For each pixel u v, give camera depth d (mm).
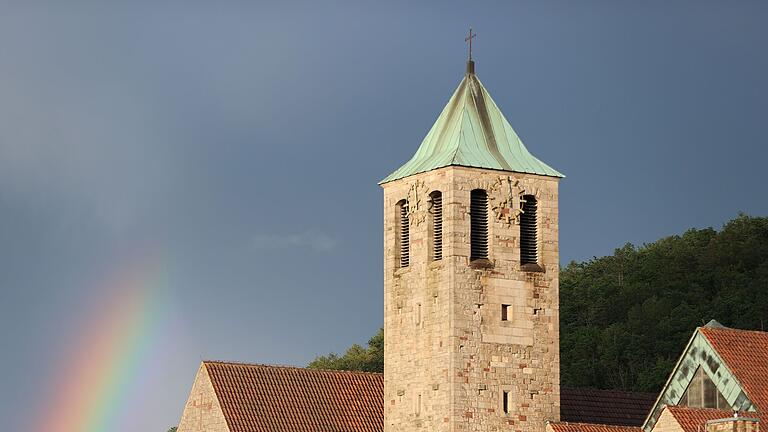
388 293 127938
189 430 132000
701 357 119750
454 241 122750
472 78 130375
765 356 119688
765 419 113312
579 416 135875
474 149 125688
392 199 128250
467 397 122000
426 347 124125
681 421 109500
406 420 125312
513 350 124062
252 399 130125
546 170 126938
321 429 130375
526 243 125938
